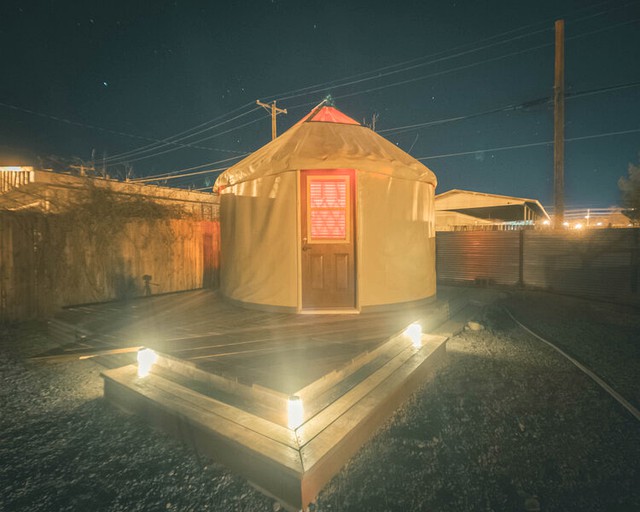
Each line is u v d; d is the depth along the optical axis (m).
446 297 8.29
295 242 5.74
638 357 4.79
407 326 4.66
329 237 5.82
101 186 8.03
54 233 6.56
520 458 2.62
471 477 2.41
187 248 8.62
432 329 5.70
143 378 3.33
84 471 2.46
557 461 2.59
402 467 2.49
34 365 4.32
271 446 2.24
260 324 5.04
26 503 2.17
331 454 2.26
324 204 5.79
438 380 4.01
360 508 2.12
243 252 6.30
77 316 5.78
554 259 9.44
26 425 3.06
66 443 2.79
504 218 23.72
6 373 4.15
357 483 2.33
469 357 4.77
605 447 2.77
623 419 3.18
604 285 8.80
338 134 6.38
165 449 2.67
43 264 6.43
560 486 2.34
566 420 3.16
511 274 9.98
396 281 6.03
